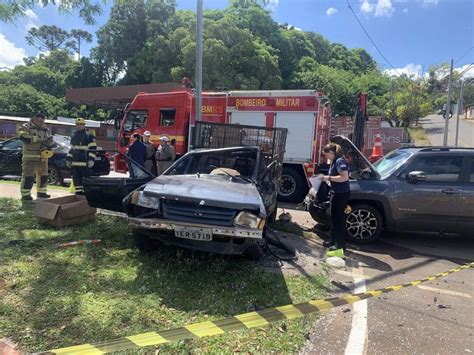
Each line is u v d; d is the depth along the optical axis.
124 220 6.41
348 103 45.47
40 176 7.99
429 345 3.32
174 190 4.46
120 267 4.41
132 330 3.11
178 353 2.86
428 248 6.57
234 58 34.50
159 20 42.22
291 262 5.20
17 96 51.66
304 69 46.47
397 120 47.31
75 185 7.55
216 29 34.28
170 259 4.68
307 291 4.25
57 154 11.57
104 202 5.44
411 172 6.44
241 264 4.75
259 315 2.87
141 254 4.84
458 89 54.09
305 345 3.17
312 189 7.11
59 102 53.75
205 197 4.25
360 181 6.66
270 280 4.38
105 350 2.32
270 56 36.16
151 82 38.19
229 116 11.17
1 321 3.11
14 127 25.19
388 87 52.28
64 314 3.29
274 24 47.84
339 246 5.98
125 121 12.23
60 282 3.90
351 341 3.30
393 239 7.07
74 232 5.61
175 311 3.51
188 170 5.75
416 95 46.91
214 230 4.08
